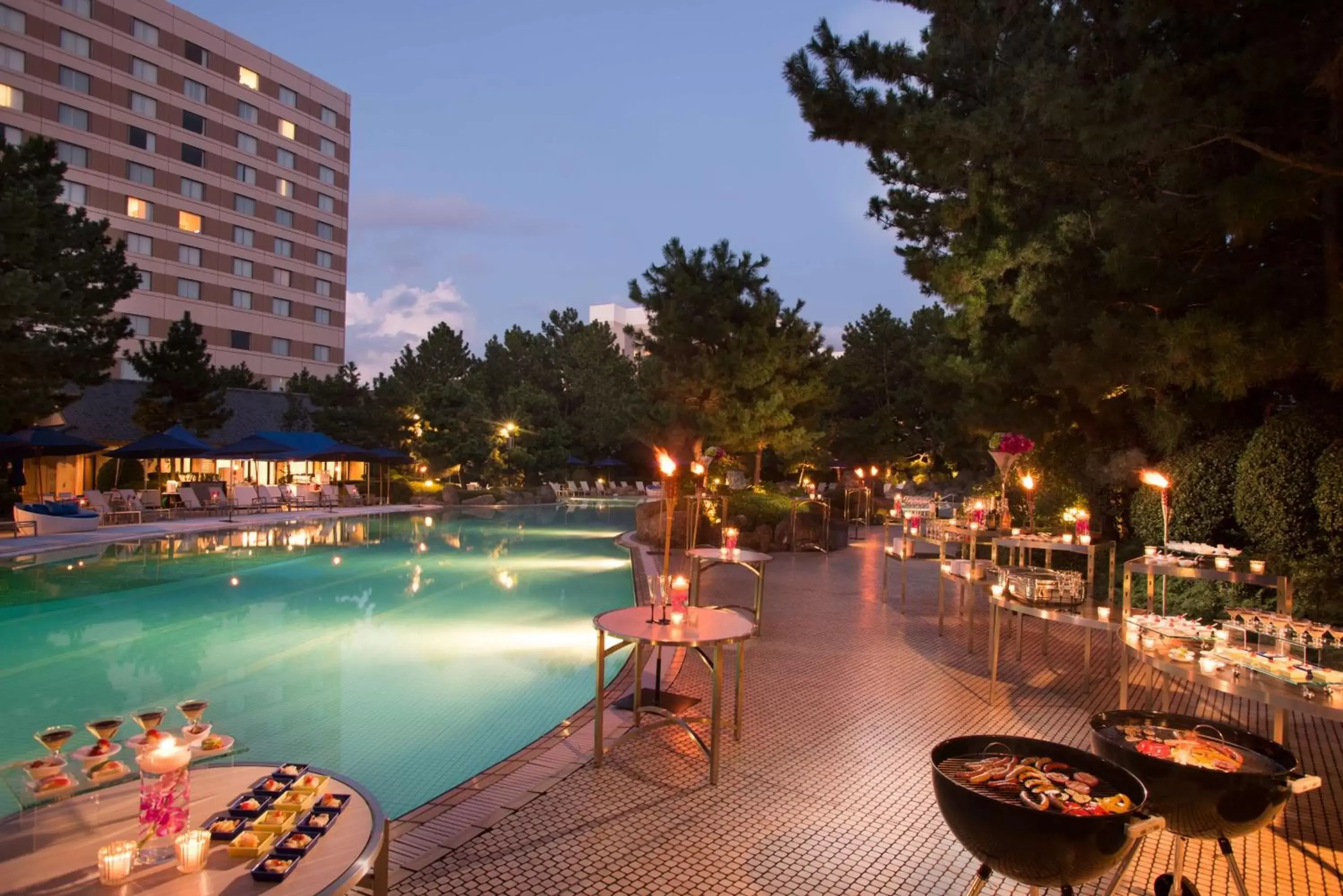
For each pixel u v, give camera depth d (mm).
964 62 11039
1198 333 7012
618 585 12234
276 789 2227
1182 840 2893
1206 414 10008
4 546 14211
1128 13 7496
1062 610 5324
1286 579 5090
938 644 7629
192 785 2336
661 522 16391
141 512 19016
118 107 46188
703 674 6398
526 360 51688
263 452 24141
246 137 53281
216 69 51406
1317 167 6246
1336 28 6660
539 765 4355
